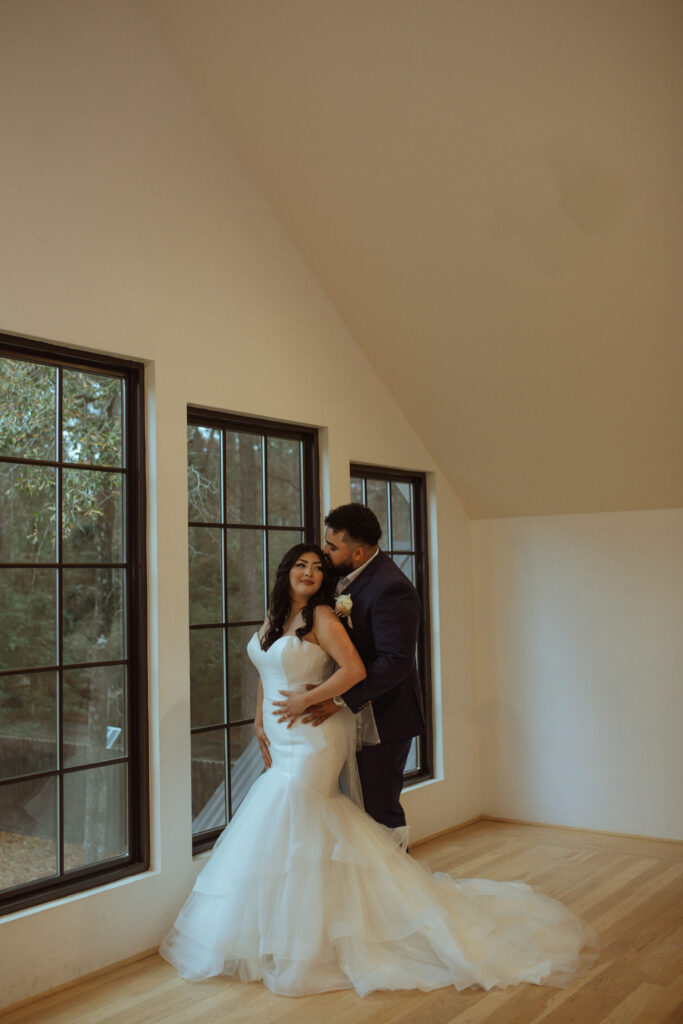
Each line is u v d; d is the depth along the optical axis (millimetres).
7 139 3342
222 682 4184
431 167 4059
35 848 3354
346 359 4973
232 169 4344
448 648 5605
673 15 3201
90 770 3568
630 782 5277
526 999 3129
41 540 3453
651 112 3492
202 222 4137
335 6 3650
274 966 3342
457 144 3928
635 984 3225
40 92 3480
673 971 3324
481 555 5875
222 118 4238
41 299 3398
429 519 5641
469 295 4543
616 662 5352
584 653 5461
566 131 3691
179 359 3947
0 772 3258
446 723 5531
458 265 4426
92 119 3676
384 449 5203
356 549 3736
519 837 5293
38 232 3414
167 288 3926
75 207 3564
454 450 5496
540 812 5590
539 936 3521
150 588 3793
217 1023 3006
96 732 3600
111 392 3771
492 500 5715
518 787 5680
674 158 3590
